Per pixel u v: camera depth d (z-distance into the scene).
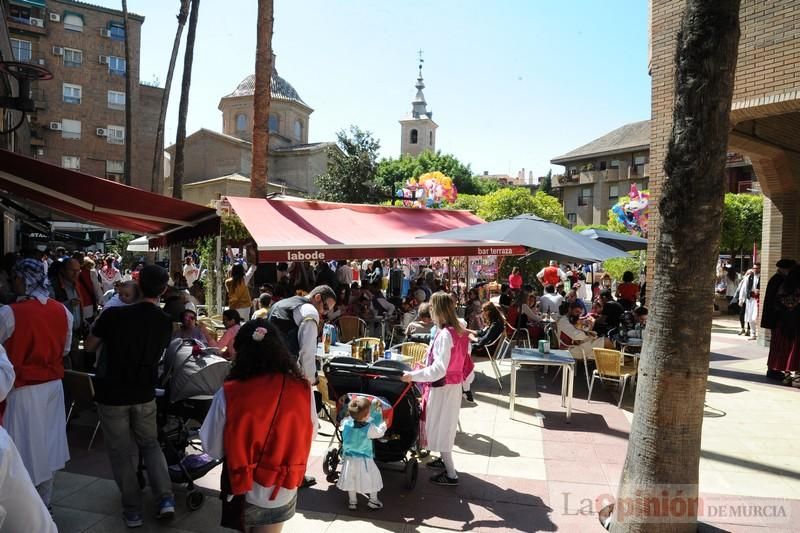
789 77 7.74
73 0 36.12
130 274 20.86
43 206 8.77
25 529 1.70
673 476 3.61
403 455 4.72
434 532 4.03
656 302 3.69
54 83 35.78
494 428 6.52
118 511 4.20
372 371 4.71
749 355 11.55
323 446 5.78
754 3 8.14
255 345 2.71
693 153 3.50
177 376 4.50
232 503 2.62
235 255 18.45
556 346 10.20
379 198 35.12
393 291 17.66
